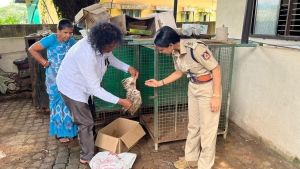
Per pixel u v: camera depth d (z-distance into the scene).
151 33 3.58
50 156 2.94
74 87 2.48
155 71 2.72
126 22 3.71
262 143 3.14
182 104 3.30
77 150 3.06
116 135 3.15
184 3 7.27
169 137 3.12
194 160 2.71
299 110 2.56
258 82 3.11
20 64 4.82
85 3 5.06
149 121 3.52
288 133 2.73
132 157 2.63
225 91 3.22
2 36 5.23
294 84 2.59
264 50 2.95
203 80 2.26
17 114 4.16
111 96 2.39
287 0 2.76
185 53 2.18
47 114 4.15
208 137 2.40
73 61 2.40
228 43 2.91
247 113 3.38
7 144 3.20
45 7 6.29
